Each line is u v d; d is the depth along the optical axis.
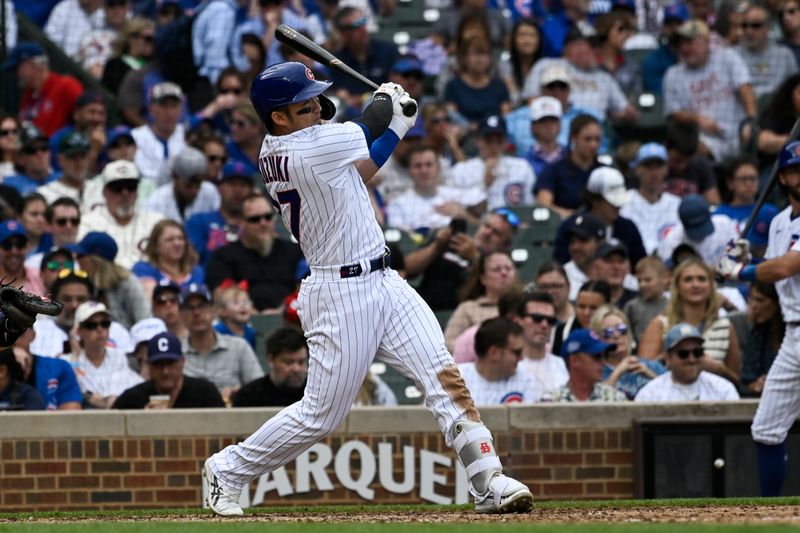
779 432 26.55
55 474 30.80
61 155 40.84
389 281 20.66
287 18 49.28
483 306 35.56
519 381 32.44
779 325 33.12
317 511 23.69
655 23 53.81
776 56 49.28
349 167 20.27
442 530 16.89
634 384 32.66
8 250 34.75
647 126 47.75
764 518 19.80
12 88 45.75
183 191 40.81
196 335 33.84
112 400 32.91
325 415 20.69
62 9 51.34
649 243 41.03
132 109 46.19
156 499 30.91
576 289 38.00
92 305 32.91
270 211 38.25
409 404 35.94
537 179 42.66
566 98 45.94
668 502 23.78
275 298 38.22
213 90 47.16
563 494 31.30
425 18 52.44
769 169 44.34
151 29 49.06
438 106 43.16
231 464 21.28
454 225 37.88
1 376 31.23
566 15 50.16
